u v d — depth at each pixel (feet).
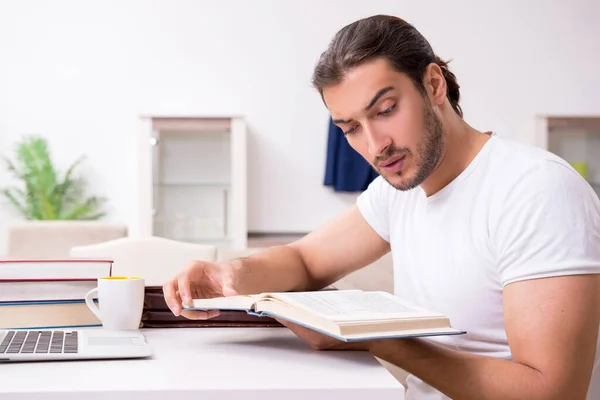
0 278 3.94
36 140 15.74
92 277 4.12
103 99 16.25
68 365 3.15
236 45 16.39
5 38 16.05
